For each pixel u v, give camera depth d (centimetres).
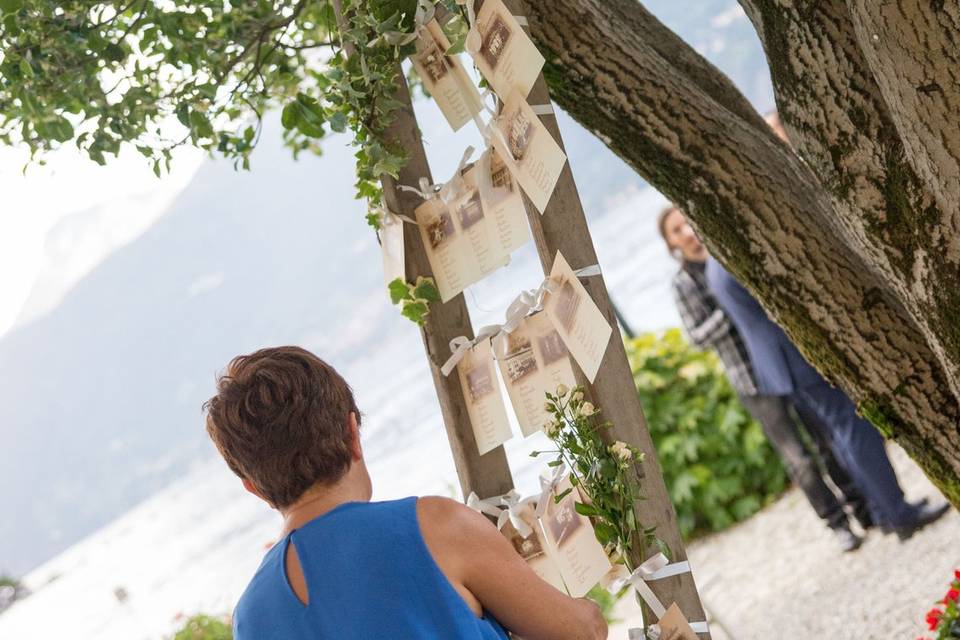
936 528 544
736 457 752
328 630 167
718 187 271
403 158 234
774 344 561
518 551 236
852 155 241
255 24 336
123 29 323
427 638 164
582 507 203
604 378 204
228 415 177
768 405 587
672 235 608
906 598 477
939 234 232
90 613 3078
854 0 211
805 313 277
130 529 9338
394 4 228
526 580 175
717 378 757
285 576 174
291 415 175
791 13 238
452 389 240
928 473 286
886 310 272
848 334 275
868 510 590
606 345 193
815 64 238
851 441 548
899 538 551
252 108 336
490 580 173
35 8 297
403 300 239
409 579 168
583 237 208
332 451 178
